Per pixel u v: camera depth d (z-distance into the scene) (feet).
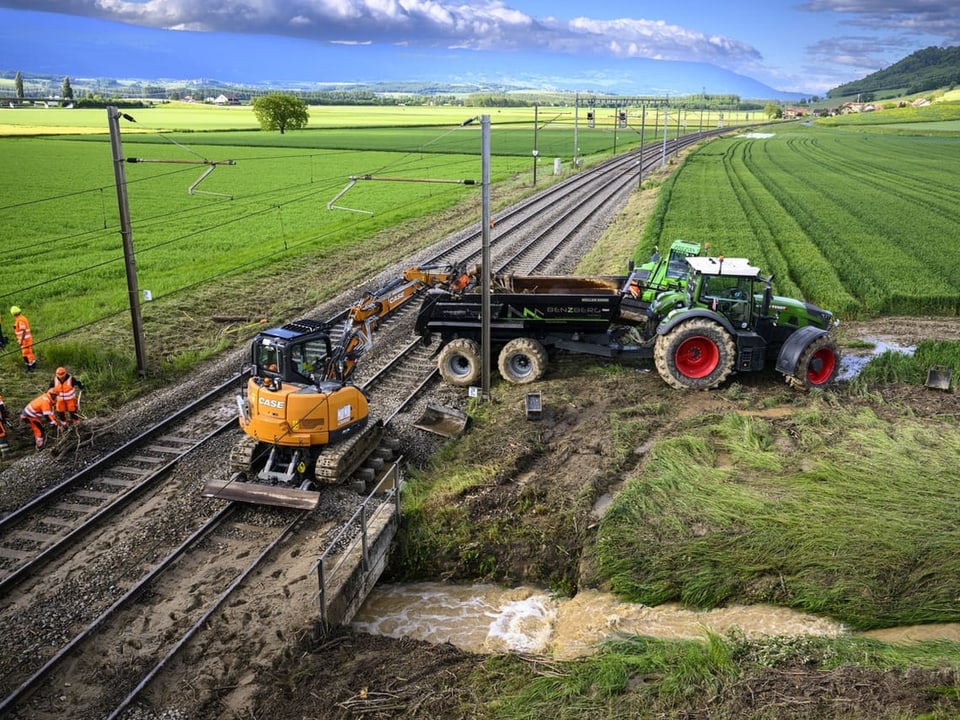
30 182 195.42
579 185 207.51
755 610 36.81
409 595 40.27
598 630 35.94
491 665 32.96
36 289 93.50
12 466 49.60
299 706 30.71
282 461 48.88
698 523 41.70
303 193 183.83
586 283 70.64
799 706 28.78
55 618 35.63
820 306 87.20
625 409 57.36
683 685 30.37
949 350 69.00
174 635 34.55
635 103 284.00
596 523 42.24
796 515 41.75
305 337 47.83
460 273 68.44
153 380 65.41
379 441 52.54
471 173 220.84
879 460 47.78
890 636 34.65
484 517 43.37
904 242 124.06
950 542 39.04
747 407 57.82
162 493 47.14
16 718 29.86
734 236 125.08
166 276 101.35
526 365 64.08
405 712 30.14
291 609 36.06
